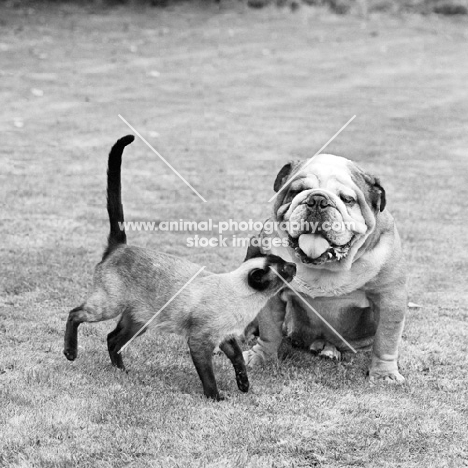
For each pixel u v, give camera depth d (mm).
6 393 5984
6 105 18797
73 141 15820
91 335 7344
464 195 13180
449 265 9906
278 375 6734
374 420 5852
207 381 6105
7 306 8008
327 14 34906
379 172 14500
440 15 36250
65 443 5293
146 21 31625
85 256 9523
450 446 5480
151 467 5020
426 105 21094
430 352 7336
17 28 28781
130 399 5969
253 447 5340
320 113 19641
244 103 20438
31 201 11805
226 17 33062
